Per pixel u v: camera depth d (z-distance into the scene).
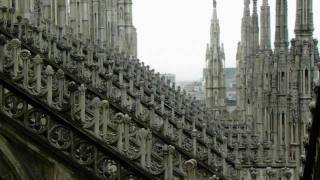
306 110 40.91
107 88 27.27
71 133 15.87
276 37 48.12
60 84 16.05
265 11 60.66
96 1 81.06
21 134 15.61
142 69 50.88
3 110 15.62
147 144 16.36
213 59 92.94
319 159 13.93
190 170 16.20
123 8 103.81
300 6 41.19
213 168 24.20
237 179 23.64
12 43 15.94
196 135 27.00
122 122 16.22
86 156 15.91
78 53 32.22
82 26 72.81
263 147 35.47
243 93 77.81
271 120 49.31
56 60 26.59
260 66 59.34
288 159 33.94
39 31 27.89
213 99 92.19
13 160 15.62
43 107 15.72
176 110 36.53
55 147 15.72
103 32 83.06
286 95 44.56
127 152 16.17
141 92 31.92
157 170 16.38
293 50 41.94
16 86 15.66
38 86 15.91
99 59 34.16
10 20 28.05
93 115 17.75
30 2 43.56
